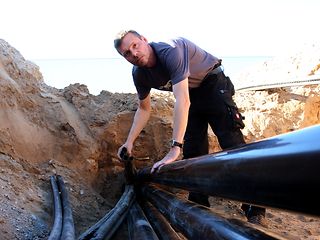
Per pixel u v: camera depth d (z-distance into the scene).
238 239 1.62
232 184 1.56
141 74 3.48
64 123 4.97
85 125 5.45
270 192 1.26
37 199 3.53
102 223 2.96
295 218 4.83
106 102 5.87
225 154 1.71
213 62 3.61
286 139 1.23
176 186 2.76
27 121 4.63
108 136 5.53
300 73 7.87
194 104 3.82
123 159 4.33
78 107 5.64
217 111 3.70
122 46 2.98
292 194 1.14
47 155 4.62
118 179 5.41
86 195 4.33
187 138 4.04
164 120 5.82
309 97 6.94
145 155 5.68
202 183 1.98
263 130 6.46
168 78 3.34
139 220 3.05
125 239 3.17
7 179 3.52
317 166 1.04
